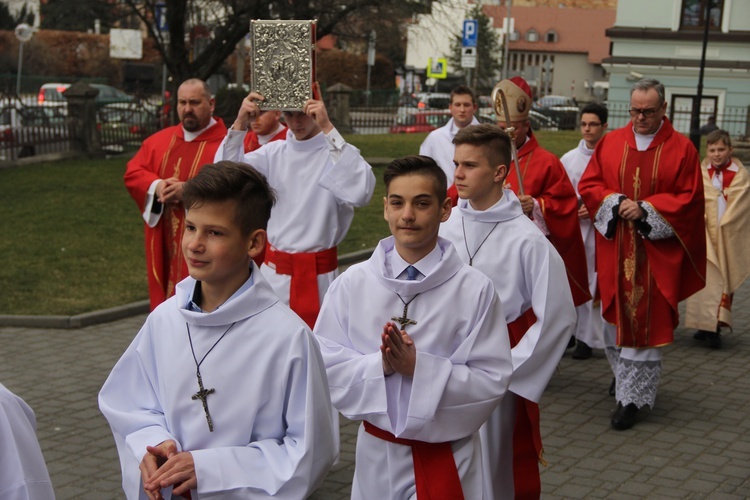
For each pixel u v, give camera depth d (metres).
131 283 9.85
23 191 14.98
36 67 42.78
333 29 21.55
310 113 5.47
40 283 9.75
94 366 7.43
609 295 6.31
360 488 3.53
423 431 3.28
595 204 6.32
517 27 68.69
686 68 32.25
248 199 2.85
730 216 8.10
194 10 20.27
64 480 5.27
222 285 2.94
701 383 7.21
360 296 3.49
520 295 4.38
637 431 6.12
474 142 4.33
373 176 5.59
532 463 4.38
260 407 2.89
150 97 28.11
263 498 2.80
